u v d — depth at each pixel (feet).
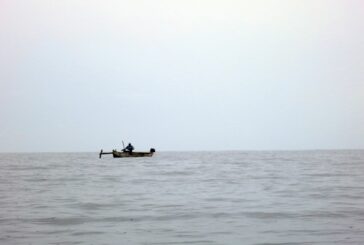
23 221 84.64
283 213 91.45
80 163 345.72
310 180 166.81
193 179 176.55
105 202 109.81
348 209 95.86
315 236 70.33
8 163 377.09
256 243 66.33
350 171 220.84
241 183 156.66
